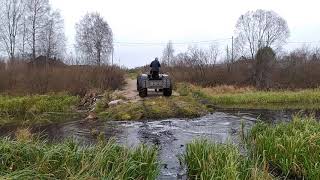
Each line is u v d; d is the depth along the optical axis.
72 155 7.99
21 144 8.05
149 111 19.19
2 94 23.89
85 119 18.38
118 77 32.31
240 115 20.30
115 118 18.36
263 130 11.73
